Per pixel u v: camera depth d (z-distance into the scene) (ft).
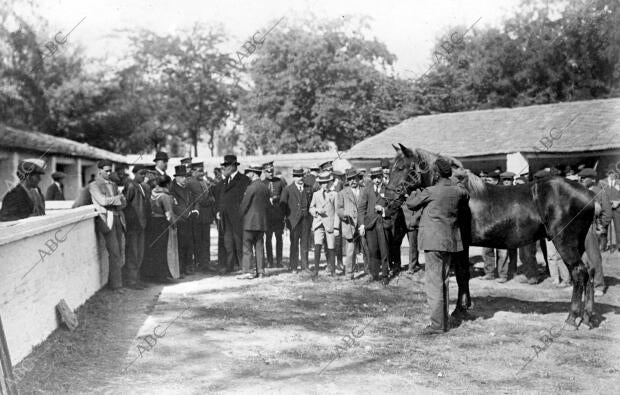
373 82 135.85
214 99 175.73
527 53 122.42
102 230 33.60
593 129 70.28
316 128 135.03
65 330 24.43
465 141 77.66
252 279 40.04
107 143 143.95
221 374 20.13
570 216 27.27
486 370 20.75
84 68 139.54
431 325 26.00
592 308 27.32
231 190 42.91
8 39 117.70
